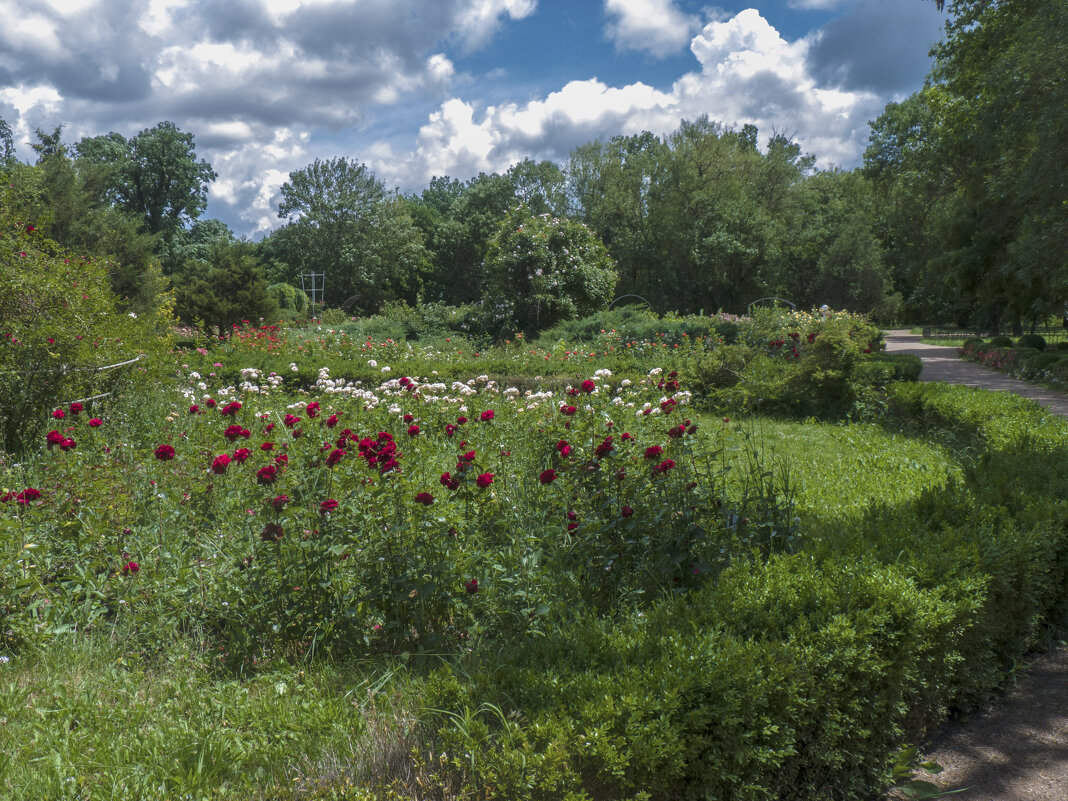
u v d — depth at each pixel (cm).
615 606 378
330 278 5294
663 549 403
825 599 313
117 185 4053
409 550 350
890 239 5300
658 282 4269
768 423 1082
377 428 601
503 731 234
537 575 353
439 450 591
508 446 558
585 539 397
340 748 256
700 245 4056
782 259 4238
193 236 4466
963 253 2891
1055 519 447
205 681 313
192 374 977
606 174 4544
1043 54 1689
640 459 437
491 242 2500
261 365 1388
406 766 247
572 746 222
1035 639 422
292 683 307
